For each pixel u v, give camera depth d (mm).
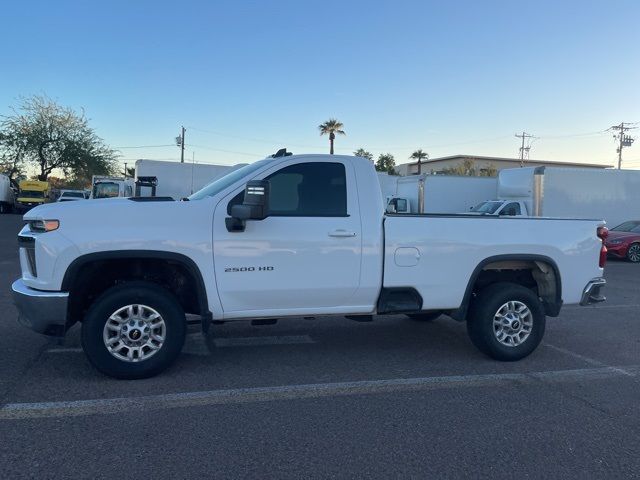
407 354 6465
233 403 4770
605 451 4008
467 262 6035
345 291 5680
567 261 6383
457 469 3693
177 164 26391
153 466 3631
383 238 5754
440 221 5945
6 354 5977
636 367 6117
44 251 4934
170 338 5262
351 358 6238
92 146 54406
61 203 5160
